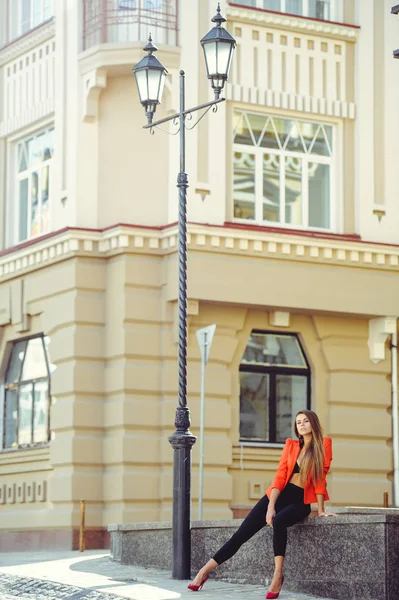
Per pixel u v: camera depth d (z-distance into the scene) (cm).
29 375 3503
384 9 3469
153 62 2369
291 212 3369
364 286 3334
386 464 3406
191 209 3203
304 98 3378
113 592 1923
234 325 3266
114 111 3300
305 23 3384
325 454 1905
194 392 3212
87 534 3186
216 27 2306
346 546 1858
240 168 3316
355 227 3391
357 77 3438
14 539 3409
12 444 3556
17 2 3656
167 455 3178
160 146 3272
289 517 1873
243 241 3192
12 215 3634
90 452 3216
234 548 1933
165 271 3195
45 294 3359
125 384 3167
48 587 2045
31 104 3531
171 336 3197
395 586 1811
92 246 3244
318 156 3416
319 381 3372
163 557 2266
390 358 3434
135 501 3150
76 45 3331
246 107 3325
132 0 3284
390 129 3453
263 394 3344
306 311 3309
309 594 1905
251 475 3272
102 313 3247
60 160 3366
